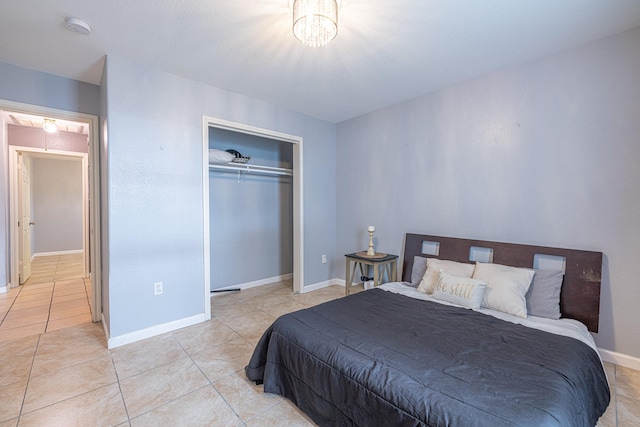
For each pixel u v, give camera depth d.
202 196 2.80
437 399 1.13
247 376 1.90
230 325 2.76
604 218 2.07
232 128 3.04
